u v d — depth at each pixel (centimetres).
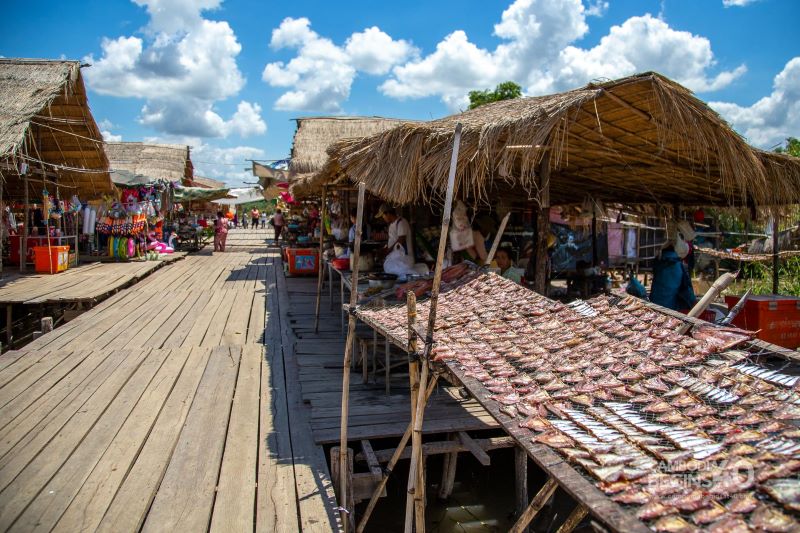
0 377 560
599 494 176
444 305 435
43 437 420
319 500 344
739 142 387
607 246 1370
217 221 2052
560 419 232
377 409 498
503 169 425
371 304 501
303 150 1747
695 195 794
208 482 359
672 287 635
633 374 260
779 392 223
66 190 1536
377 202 970
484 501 479
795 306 592
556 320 342
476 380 277
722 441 201
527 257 999
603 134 459
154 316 884
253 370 604
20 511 322
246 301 1038
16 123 966
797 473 173
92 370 588
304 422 463
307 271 1391
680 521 159
